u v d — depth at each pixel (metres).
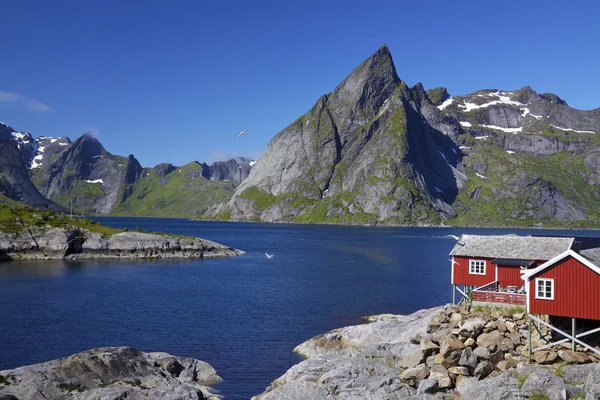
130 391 34.59
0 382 35.69
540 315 38.91
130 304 73.31
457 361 35.69
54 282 91.19
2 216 131.12
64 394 34.72
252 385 42.22
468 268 55.41
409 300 79.12
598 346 36.47
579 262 36.06
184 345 53.09
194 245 147.00
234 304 74.62
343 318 66.25
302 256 151.38
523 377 31.73
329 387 34.91
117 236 138.50
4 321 60.97
